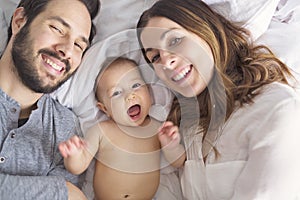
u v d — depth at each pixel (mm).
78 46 1105
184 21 1120
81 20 1109
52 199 982
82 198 1026
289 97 1053
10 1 1219
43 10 1080
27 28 1070
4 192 948
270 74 1146
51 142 1092
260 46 1193
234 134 1085
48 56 1060
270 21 1282
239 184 1020
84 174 1132
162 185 1134
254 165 1013
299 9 1305
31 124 1079
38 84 1066
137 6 1224
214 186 1067
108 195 1104
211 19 1149
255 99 1094
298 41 1227
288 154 1000
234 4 1182
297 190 999
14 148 1038
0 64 1080
